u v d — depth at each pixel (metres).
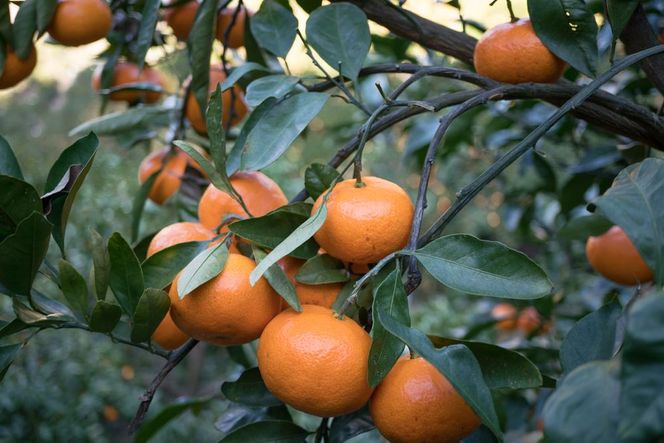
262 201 0.59
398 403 0.49
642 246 0.44
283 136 0.56
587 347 0.51
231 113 0.75
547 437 0.41
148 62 0.90
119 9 0.86
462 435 0.49
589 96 0.58
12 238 0.50
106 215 1.84
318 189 0.54
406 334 0.45
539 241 1.33
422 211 0.49
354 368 0.47
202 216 0.60
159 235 0.57
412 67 0.64
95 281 0.52
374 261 0.51
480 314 1.37
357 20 0.61
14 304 0.52
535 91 0.58
